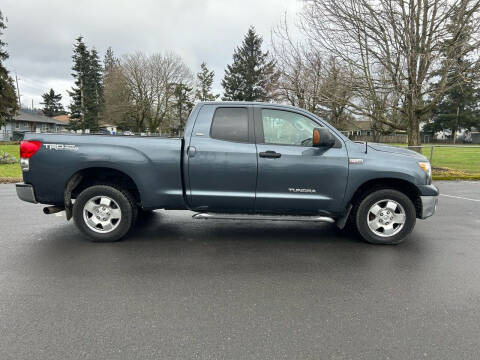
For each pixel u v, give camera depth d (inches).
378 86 434.6
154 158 164.2
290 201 166.7
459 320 100.1
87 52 2090.3
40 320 97.0
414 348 86.2
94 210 170.1
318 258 152.7
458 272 136.9
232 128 167.6
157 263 143.6
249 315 101.6
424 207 170.2
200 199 167.2
